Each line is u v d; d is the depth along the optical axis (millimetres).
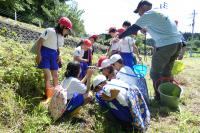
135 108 2266
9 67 2678
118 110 2359
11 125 2131
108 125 2400
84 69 3098
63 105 2254
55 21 13445
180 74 5242
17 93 2420
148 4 3072
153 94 3461
